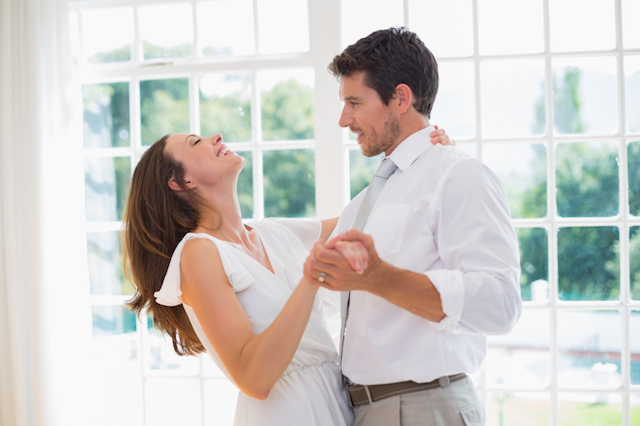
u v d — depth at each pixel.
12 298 2.23
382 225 1.23
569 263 2.81
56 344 2.26
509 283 1.06
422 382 1.19
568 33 2.47
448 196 1.16
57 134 2.27
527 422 2.69
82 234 2.34
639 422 2.54
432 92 1.31
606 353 2.69
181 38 3.19
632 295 2.69
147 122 5.11
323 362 1.36
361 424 1.26
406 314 1.18
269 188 6.00
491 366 2.81
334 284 1.02
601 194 2.84
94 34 3.28
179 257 1.28
